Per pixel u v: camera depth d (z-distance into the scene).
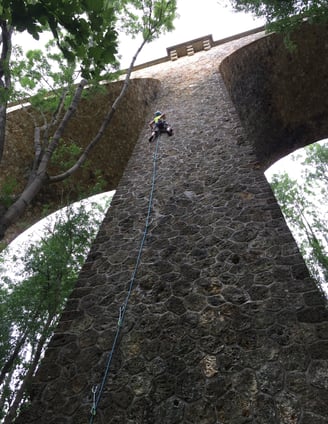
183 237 4.94
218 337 3.49
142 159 7.52
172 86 11.72
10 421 6.80
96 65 2.64
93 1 1.97
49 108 6.93
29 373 7.53
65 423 3.06
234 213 5.04
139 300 4.16
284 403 2.81
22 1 1.80
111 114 5.38
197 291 4.07
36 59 6.32
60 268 8.64
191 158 6.89
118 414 3.07
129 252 4.95
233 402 2.94
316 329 3.23
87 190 15.16
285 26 8.87
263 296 3.74
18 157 13.30
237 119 7.80
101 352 3.64
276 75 14.06
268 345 3.26
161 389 3.19
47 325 8.20
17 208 3.39
